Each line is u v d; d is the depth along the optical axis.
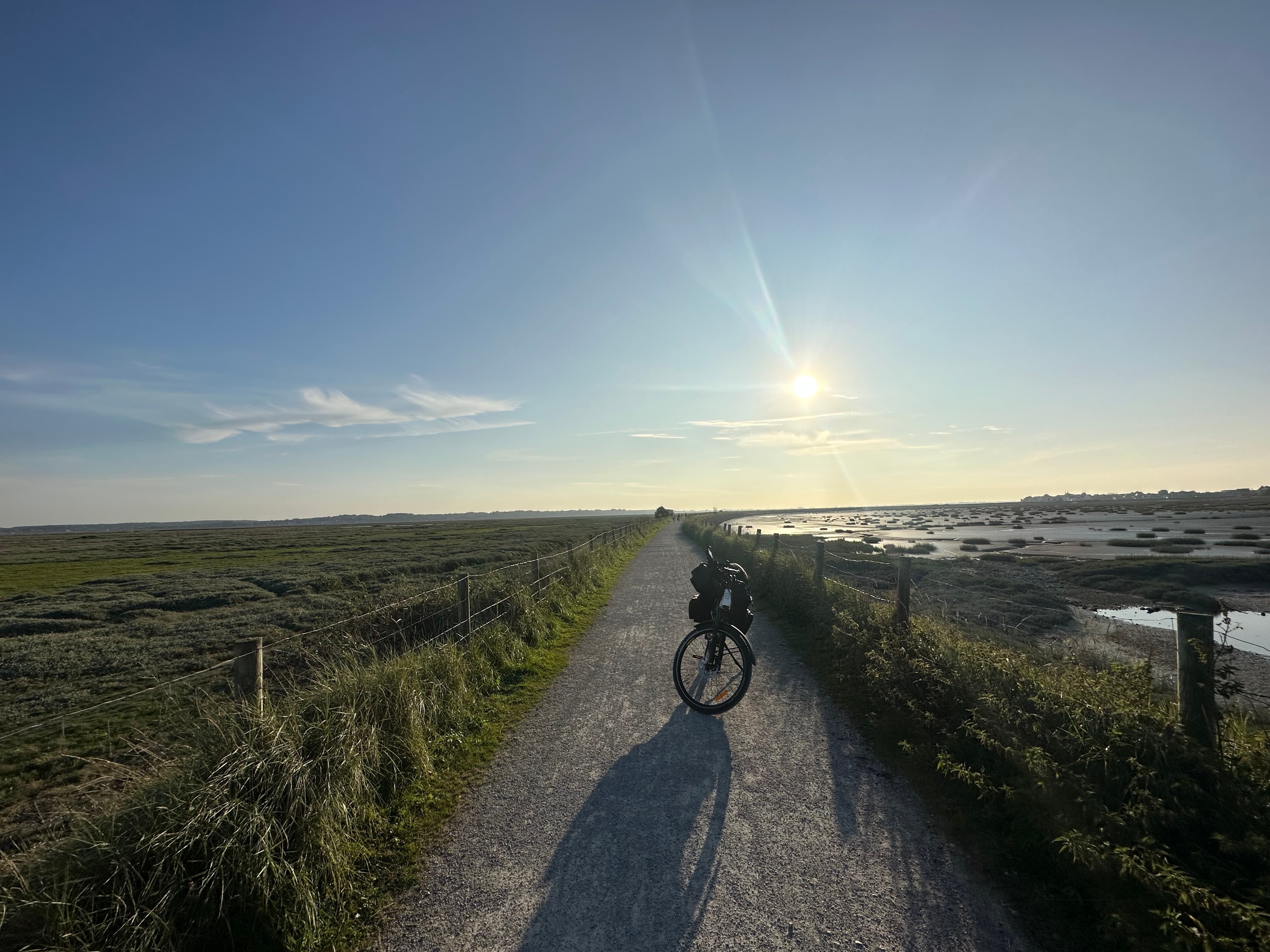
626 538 35.72
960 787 4.71
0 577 31.00
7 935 2.88
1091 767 3.90
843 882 3.64
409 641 10.39
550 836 4.25
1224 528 64.62
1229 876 3.08
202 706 4.43
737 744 5.84
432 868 3.91
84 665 12.07
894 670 6.48
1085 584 25.47
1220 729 3.79
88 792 4.37
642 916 3.38
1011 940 3.14
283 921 3.33
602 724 6.46
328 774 4.21
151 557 43.25
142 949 2.95
